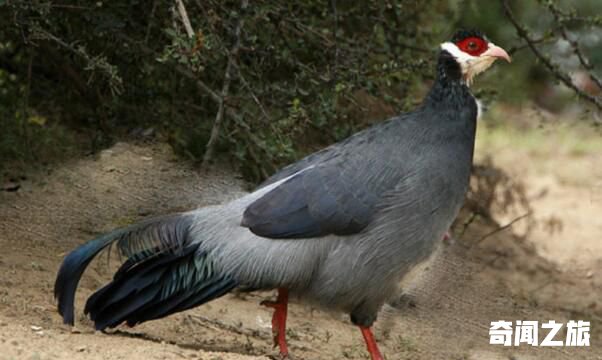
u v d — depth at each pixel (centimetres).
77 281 1000
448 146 1039
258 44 1369
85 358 908
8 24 1342
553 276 1609
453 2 1830
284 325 1050
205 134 1427
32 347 916
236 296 1284
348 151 1031
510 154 2178
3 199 1345
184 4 1320
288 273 1006
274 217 1002
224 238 1010
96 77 1426
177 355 957
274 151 1288
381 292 1027
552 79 1486
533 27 2150
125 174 1404
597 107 1474
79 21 1400
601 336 1414
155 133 1482
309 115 1346
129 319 1019
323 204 1003
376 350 1050
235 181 1373
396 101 1430
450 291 1458
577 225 1839
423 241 1023
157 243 1015
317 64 1414
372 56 1474
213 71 1402
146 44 1359
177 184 1377
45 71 1530
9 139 1441
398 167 1016
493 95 1612
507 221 1784
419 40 1580
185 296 1016
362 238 1009
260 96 1352
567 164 2150
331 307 1034
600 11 2317
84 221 1312
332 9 1417
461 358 1245
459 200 1048
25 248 1238
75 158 1444
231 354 997
